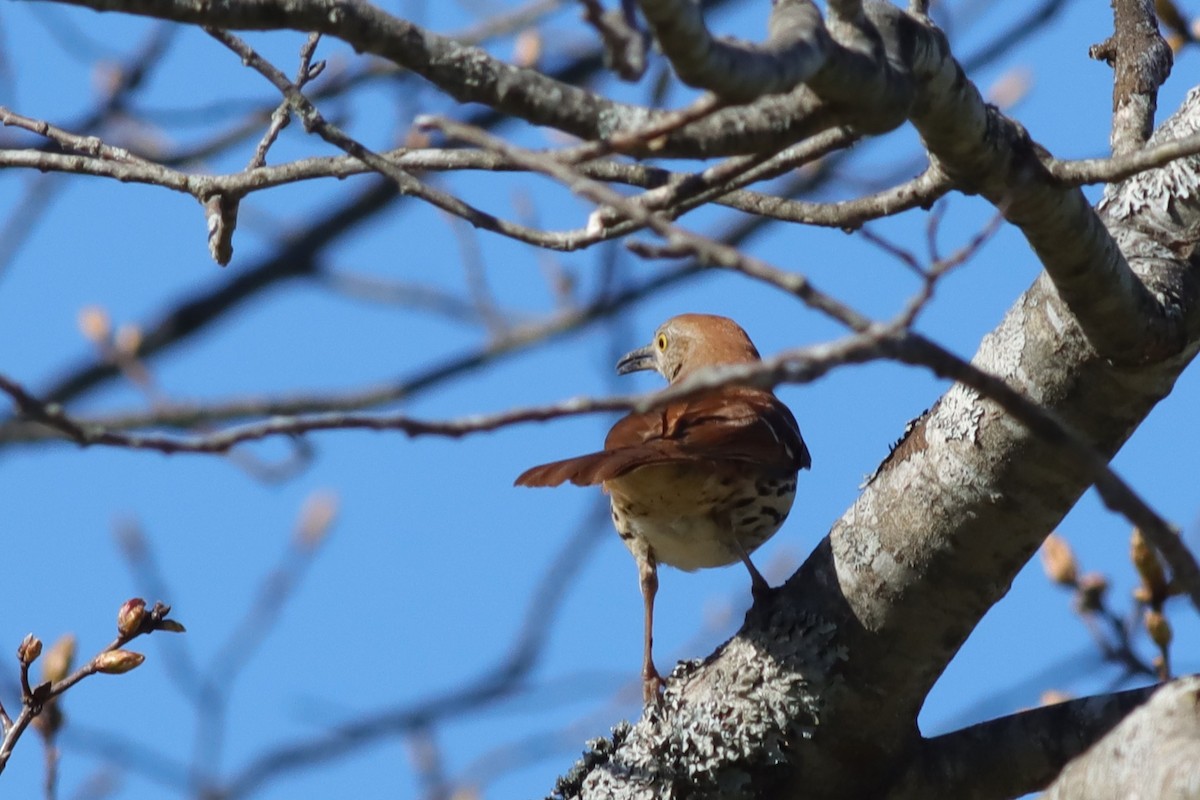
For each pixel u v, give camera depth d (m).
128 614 7.89
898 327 5.25
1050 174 6.70
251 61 7.46
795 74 5.51
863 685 8.12
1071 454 5.51
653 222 5.34
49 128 8.19
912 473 7.93
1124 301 7.17
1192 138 6.50
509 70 6.04
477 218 7.02
